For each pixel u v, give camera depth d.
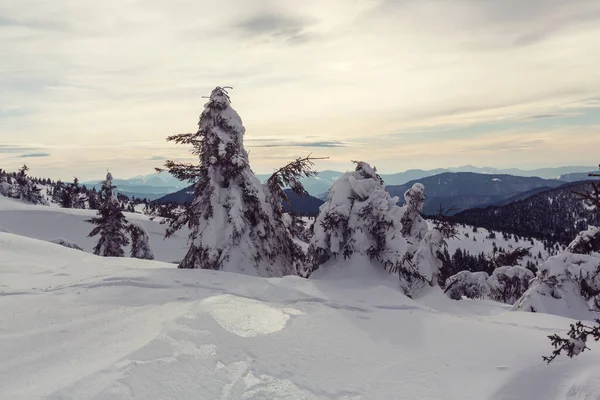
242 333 7.06
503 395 5.47
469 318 9.66
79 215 66.94
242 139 16.58
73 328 6.82
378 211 13.38
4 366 5.12
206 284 10.62
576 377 5.86
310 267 13.84
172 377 5.10
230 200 15.46
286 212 18.28
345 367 6.23
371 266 13.16
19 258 13.42
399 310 9.71
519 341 7.74
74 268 12.73
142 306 8.48
